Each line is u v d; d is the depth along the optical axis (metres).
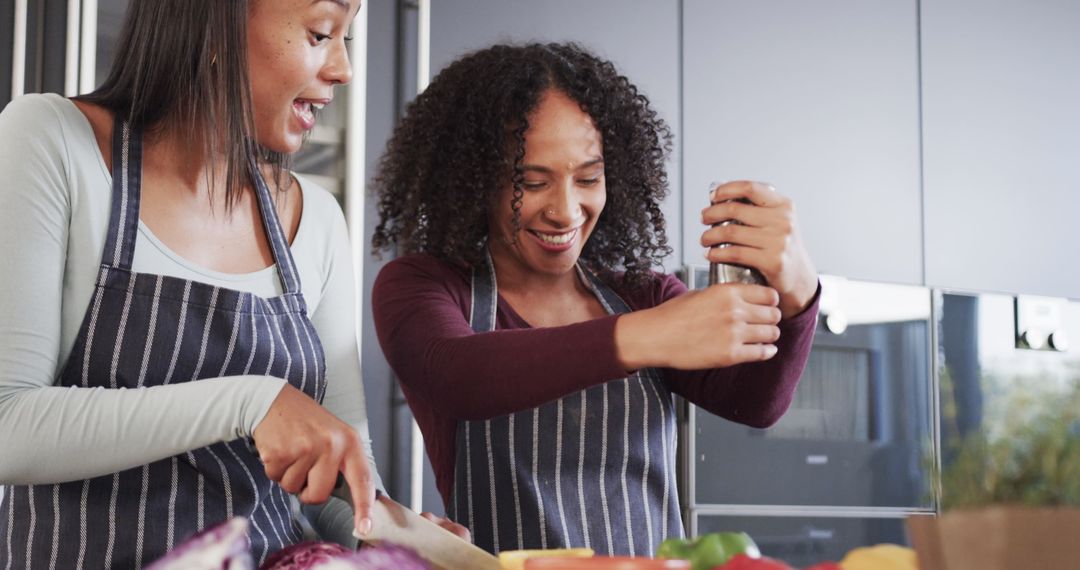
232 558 0.70
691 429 2.66
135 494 1.02
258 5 1.05
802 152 3.07
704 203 2.93
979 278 3.28
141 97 1.08
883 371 2.88
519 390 1.12
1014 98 3.39
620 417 1.32
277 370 1.11
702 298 1.08
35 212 0.98
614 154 1.36
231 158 1.06
